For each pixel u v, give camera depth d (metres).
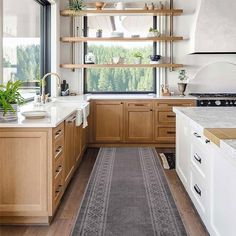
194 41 6.09
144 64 6.39
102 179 4.25
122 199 3.54
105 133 6.13
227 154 1.85
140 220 3.01
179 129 3.94
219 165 2.28
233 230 2.01
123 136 6.13
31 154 2.85
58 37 6.27
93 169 4.73
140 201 3.48
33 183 2.87
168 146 6.16
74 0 6.41
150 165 4.93
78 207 3.33
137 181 4.16
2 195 2.88
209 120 2.95
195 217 3.07
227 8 5.91
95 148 6.12
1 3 3.29
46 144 2.84
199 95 6.29
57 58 6.21
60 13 6.31
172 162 5.08
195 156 3.02
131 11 6.23
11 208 2.88
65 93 6.35
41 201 2.88
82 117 4.53
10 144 2.84
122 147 6.18
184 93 6.60
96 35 6.52
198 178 2.94
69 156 3.89
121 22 6.77
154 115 6.07
